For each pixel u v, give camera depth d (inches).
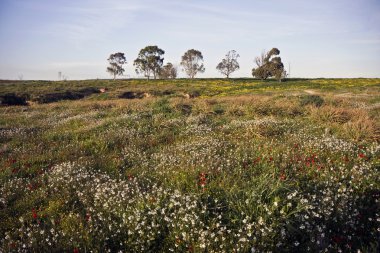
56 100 1531.7
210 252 174.2
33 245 190.7
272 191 213.0
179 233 191.8
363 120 462.6
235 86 2292.1
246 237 180.9
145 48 4084.6
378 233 189.5
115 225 206.4
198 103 732.0
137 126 539.8
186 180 262.7
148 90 1787.6
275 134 440.1
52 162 364.5
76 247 187.3
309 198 216.2
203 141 400.5
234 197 219.6
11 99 1432.1
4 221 229.3
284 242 181.9
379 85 1979.6
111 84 2554.1
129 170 319.6
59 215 231.5
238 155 327.9
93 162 345.1
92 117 682.2
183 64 4606.3
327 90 1603.1
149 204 220.2
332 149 337.4
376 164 287.3
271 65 3393.2
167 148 394.9
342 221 200.8
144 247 186.5
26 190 277.9
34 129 585.6
